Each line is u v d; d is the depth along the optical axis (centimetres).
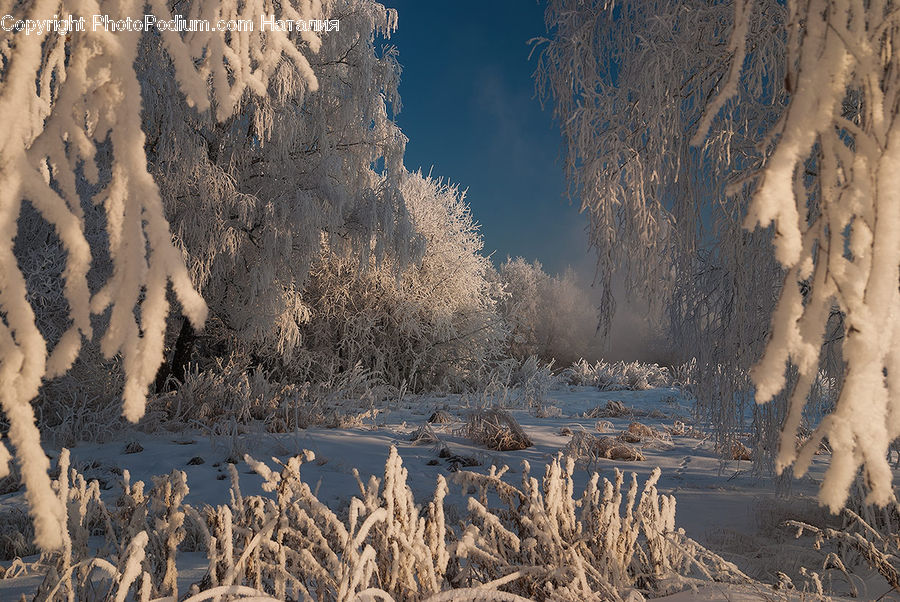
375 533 204
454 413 1395
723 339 553
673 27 466
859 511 387
